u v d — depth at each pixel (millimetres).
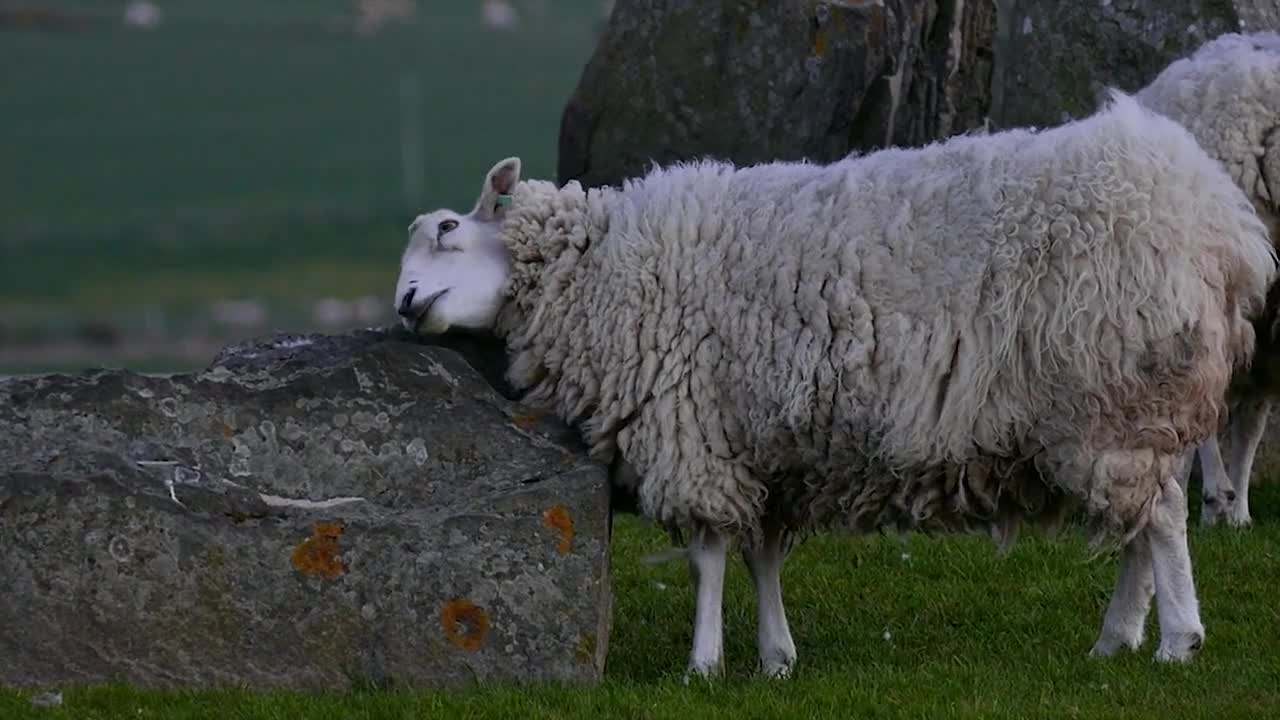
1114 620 12688
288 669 11594
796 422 12094
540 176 128875
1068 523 13969
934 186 12078
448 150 170000
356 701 11305
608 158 19672
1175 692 11758
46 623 11477
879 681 12195
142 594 11539
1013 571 15281
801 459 12305
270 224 128000
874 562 15734
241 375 12672
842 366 11922
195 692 11352
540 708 11188
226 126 192875
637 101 19531
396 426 12406
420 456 12352
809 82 18812
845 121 18781
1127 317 11672
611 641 13859
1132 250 11688
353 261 108500
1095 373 11719
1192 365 11797
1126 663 12352
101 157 172750
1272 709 11445
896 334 11867
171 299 89125
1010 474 12141
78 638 11500
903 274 11914
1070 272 11688
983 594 14805
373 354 12656
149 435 12234
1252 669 12352
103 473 11633
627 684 11984
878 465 12148
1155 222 11727
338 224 126750
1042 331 11742
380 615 11680
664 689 11875
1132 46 18469
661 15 19531
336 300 82625
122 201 146750
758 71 19047
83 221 135125
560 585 11805
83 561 11531
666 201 12648
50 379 12375
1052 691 11914
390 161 164625
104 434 12211
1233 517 16375
